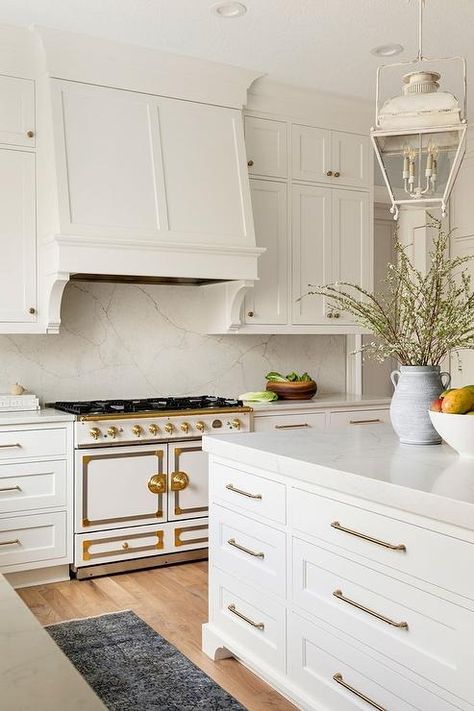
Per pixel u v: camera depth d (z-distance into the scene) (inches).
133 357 181.5
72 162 152.9
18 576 147.6
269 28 147.6
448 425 86.9
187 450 163.2
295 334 206.2
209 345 192.9
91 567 152.9
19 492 145.6
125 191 157.9
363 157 200.1
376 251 221.9
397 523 75.3
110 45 154.3
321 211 193.0
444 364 222.1
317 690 89.0
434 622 71.2
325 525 86.4
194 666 111.0
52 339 171.0
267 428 175.6
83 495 151.4
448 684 69.6
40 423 146.8
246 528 103.3
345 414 187.6
